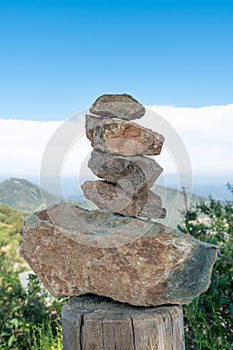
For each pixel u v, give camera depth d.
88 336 1.93
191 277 2.04
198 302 3.60
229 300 3.55
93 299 2.17
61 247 2.15
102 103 2.03
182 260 2.00
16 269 4.77
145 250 1.99
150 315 1.94
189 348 3.50
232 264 3.60
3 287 4.20
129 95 2.04
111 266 2.03
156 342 1.90
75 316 1.99
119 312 2.00
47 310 4.11
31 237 2.24
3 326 3.91
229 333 3.53
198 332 3.41
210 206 4.05
